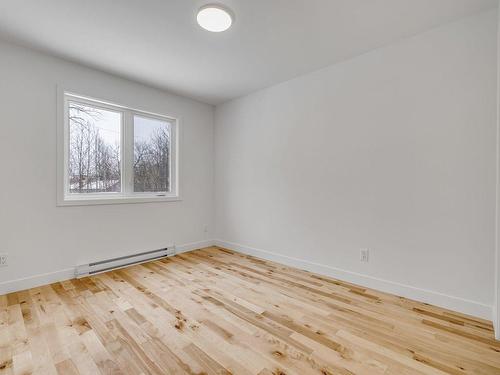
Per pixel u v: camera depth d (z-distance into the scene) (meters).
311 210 2.95
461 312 2.00
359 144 2.56
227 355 1.52
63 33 2.18
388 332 1.75
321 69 2.84
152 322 1.86
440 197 2.10
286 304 2.15
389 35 2.21
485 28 1.89
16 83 2.35
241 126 3.76
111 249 2.99
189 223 3.85
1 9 1.86
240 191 3.79
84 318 1.90
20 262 2.38
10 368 1.40
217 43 2.34
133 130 3.29
